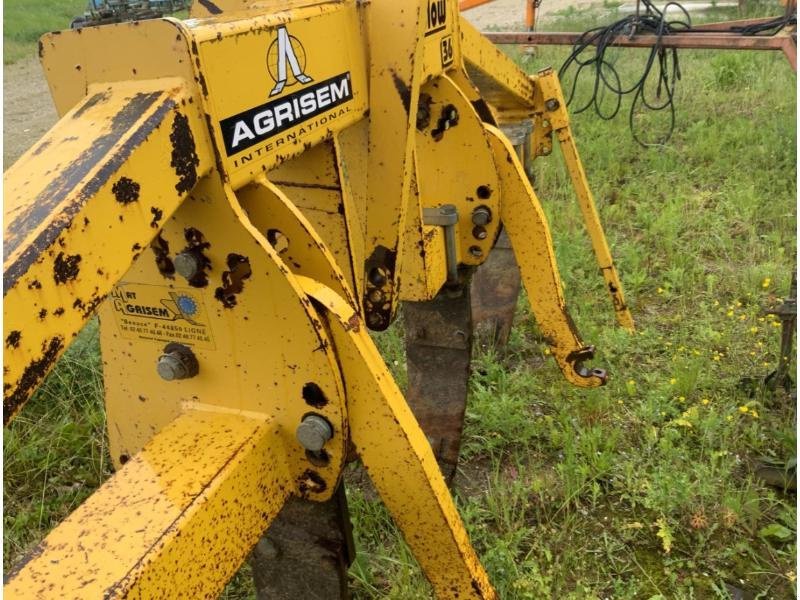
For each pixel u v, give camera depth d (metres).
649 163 5.90
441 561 1.63
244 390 1.43
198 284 1.36
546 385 3.51
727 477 2.85
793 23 4.57
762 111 6.79
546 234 2.66
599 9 12.49
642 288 4.26
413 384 2.92
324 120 1.65
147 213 1.14
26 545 2.77
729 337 3.66
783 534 2.59
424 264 2.36
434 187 2.62
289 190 1.83
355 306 1.50
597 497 2.81
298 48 1.51
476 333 3.77
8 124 8.59
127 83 1.24
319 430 1.37
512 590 2.42
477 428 3.21
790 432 2.98
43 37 1.29
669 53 8.88
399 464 1.48
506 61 3.05
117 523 1.17
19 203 1.04
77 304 1.04
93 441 3.21
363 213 2.08
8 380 0.95
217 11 1.81
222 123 1.27
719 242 4.57
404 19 1.78
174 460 1.32
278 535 1.78
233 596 2.53
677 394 3.29
